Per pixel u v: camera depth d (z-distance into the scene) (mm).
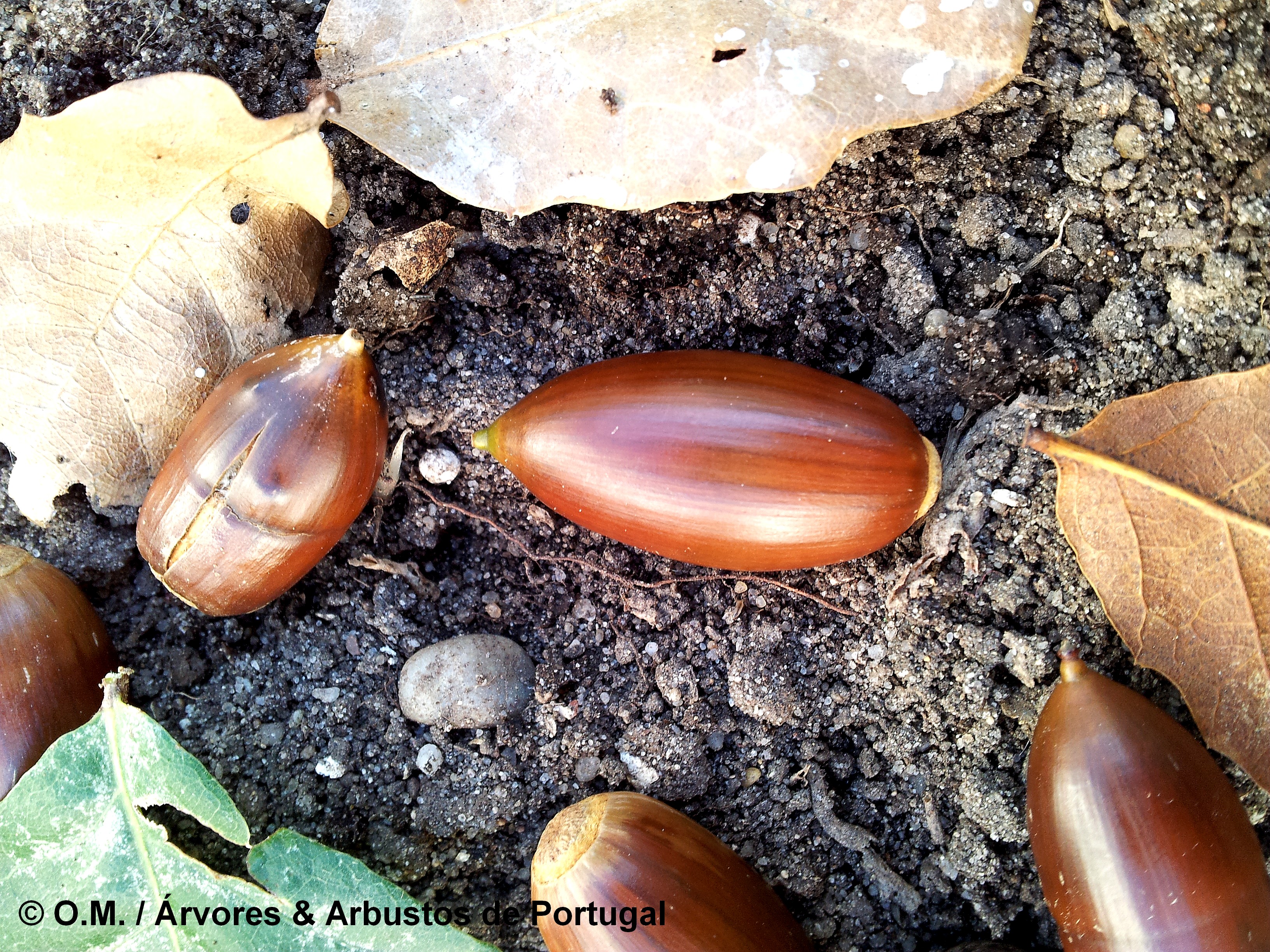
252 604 93
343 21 87
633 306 101
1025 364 97
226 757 102
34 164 87
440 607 105
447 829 100
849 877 102
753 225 98
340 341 85
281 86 101
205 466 86
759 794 101
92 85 100
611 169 85
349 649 104
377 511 103
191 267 94
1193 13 95
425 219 101
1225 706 87
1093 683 84
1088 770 82
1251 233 95
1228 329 96
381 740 102
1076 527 87
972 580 96
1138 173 96
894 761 101
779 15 83
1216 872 80
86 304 93
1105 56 96
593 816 89
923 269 98
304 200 91
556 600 104
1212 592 86
